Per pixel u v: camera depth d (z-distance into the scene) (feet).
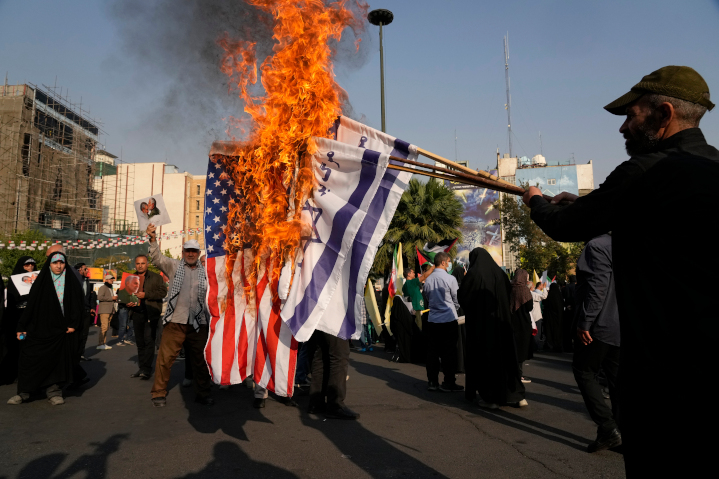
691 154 4.84
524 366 29.94
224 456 12.74
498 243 190.19
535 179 200.64
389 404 19.12
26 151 146.51
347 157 12.17
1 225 136.98
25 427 15.65
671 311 4.40
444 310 21.88
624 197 4.92
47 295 19.25
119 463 12.19
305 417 16.97
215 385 23.45
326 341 17.07
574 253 96.78
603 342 13.12
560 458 12.69
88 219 168.66
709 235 4.27
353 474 11.48
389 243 63.72
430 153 11.95
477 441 14.16
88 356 34.71
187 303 18.89
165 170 258.57
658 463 4.33
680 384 4.23
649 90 5.30
